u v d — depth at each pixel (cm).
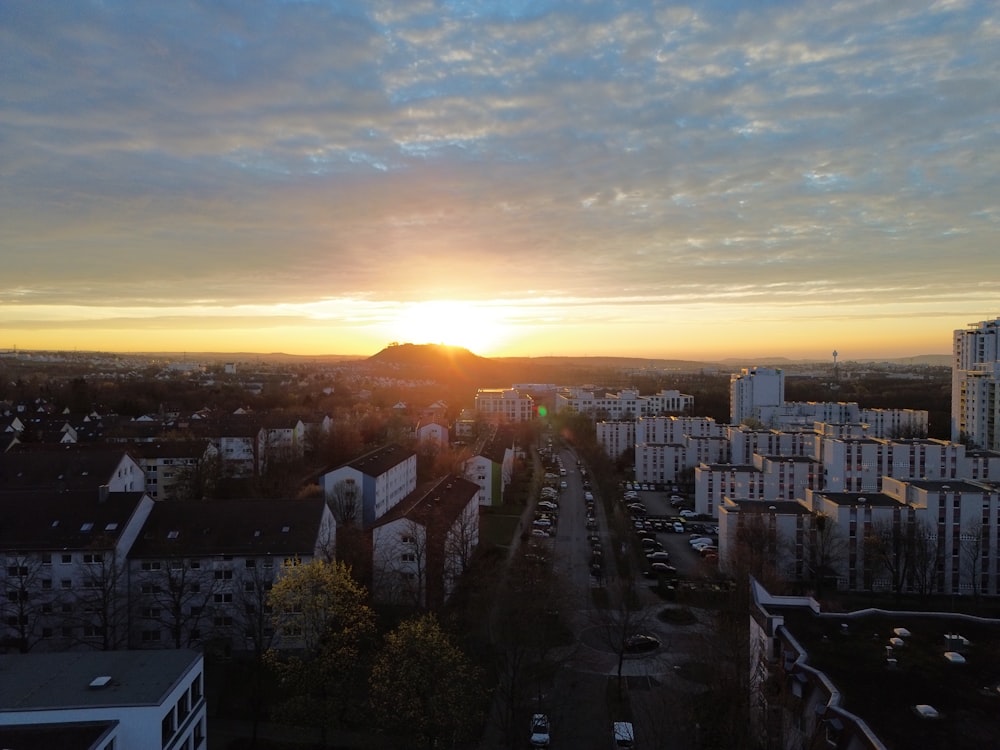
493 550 12788
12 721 4419
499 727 6919
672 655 8519
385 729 6438
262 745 6544
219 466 15950
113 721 4472
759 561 9844
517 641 7294
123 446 15500
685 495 18975
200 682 5381
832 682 4981
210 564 8431
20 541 8119
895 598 10575
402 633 6262
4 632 8025
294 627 7169
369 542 10831
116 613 7906
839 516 11194
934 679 5044
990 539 11031
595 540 13988
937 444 15188
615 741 6550
